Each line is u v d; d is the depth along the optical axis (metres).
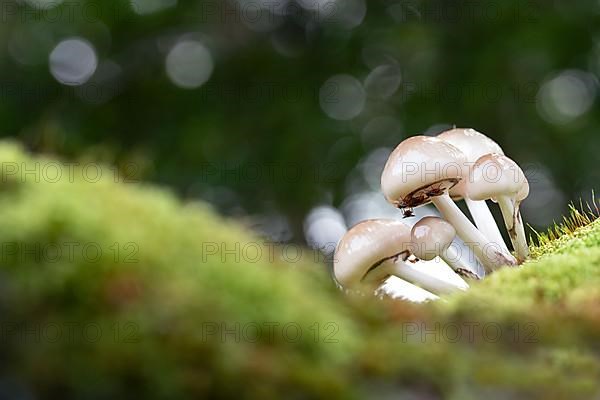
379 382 0.55
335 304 0.58
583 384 0.57
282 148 1.93
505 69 1.90
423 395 0.55
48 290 0.51
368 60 2.02
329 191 1.92
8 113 1.89
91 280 0.52
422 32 1.94
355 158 1.92
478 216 0.72
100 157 0.60
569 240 0.72
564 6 1.94
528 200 1.80
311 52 2.05
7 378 0.48
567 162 1.82
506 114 1.88
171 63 2.07
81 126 1.90
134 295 0.52
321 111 1.99
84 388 0.48
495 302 0.60
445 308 0.59
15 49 2.05
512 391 0.56
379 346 0.56
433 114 1.88
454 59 1.93
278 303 0.56
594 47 1.92
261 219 1.84
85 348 0.49
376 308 0.58
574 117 1.91
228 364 0.50
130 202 0.58
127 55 2.05
